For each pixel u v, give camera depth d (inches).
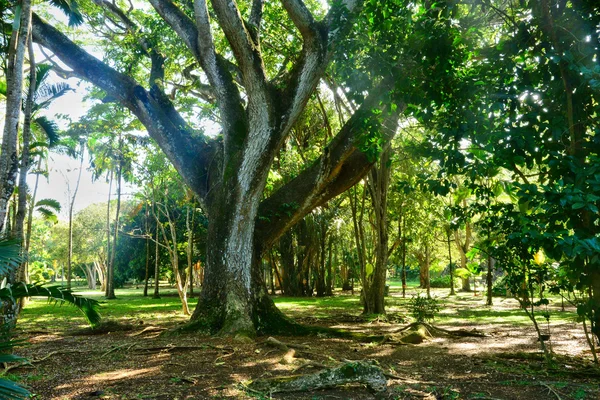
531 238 206.2
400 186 290.0
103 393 235.1
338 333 444.1
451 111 254.1
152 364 315.6
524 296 294.0
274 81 486.3
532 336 478.0
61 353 358.0
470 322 622.5
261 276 471.5
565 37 231.8
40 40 502.6
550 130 240.4
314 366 297.7
